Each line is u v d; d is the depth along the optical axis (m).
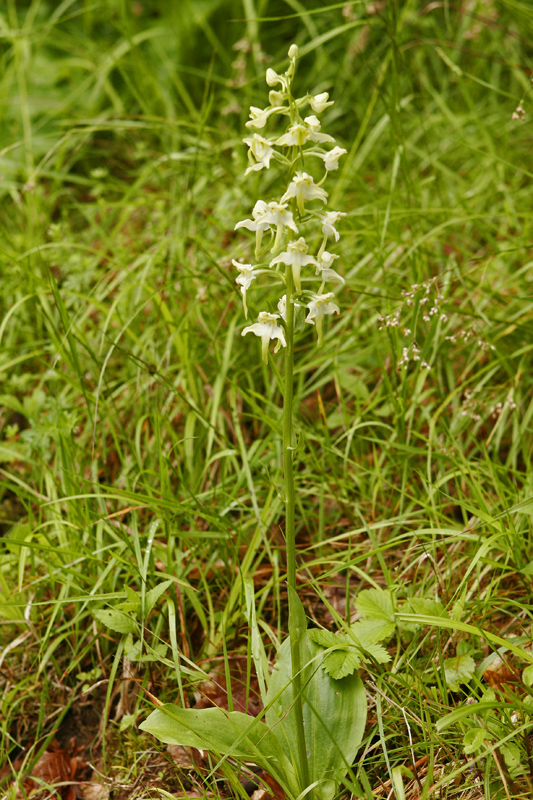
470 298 1.11
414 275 1.11
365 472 1.07
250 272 0.79
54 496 1.05
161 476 0.99
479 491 0.98
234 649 0.96
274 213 0.77
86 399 1.05
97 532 1.00
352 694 0.86
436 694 0.87
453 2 1.80
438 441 1.05
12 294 1.32
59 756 0.94
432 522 0.97
